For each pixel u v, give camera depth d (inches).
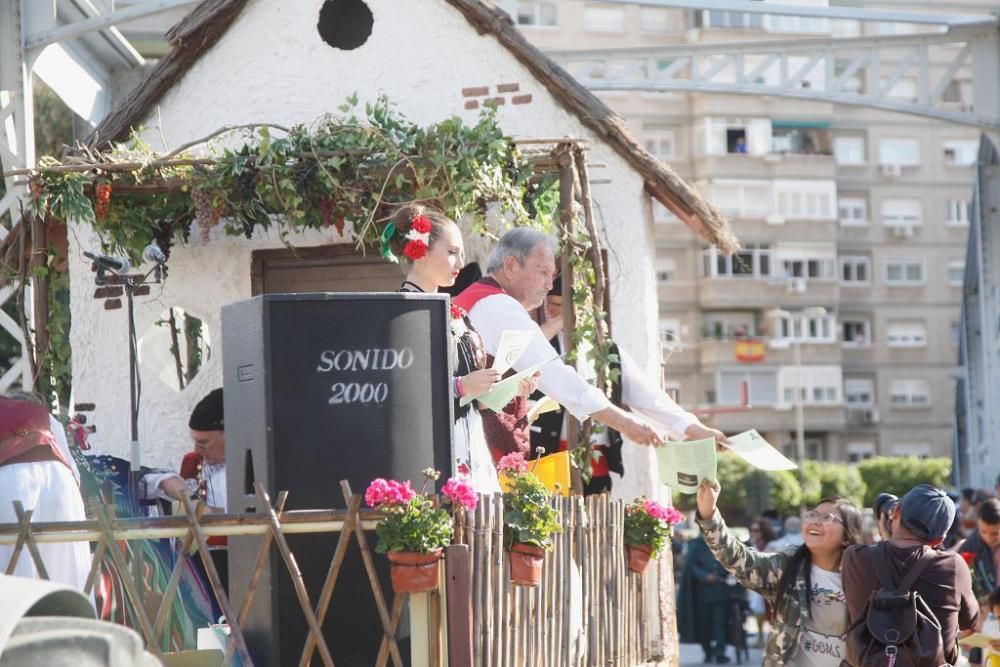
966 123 856.9
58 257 451.8
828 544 291.4
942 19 808.3
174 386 460.1
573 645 278.4
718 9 740.0
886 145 3117.6
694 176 2955.2
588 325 383.6
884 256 3132.4
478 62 460.8
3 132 565.0
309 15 458.9
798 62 2849.4
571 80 456.8
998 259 963.3
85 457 381.1
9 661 99.7
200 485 380.5
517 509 251.4
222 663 229.6
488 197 399.2
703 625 871.1
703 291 2984.7
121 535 220.8
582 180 400.8
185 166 404.8
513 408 303.3
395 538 228.1
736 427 2974.9
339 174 400.8
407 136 399.5
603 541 295.9
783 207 2997.0
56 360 434.3
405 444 242.8
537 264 302.2
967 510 727.7
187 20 452.8
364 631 237.3
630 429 285.4
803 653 292.2
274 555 232.4
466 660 232.4
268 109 458.0
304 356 237.9
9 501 256.1
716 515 294.7
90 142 446.3
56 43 593.6
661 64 2854.3
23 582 105.9
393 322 243.3
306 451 236.5
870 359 3122.5
